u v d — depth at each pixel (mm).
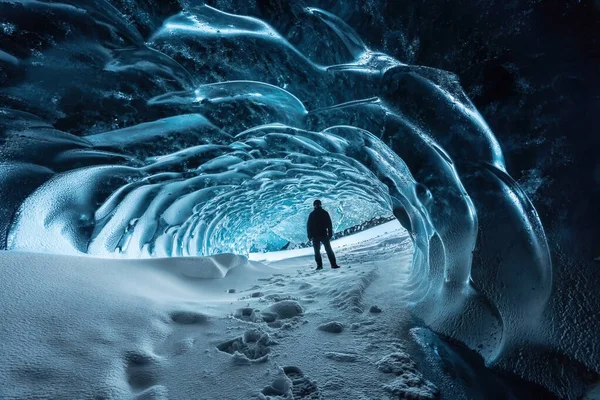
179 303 2773
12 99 3018
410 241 7781
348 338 2279
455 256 2744
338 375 1763
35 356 1606
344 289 3459
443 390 1683
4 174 3307
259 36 3191
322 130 3949
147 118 3740
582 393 1569
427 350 2121
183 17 3127
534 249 2061
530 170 2094
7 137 3211
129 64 3273
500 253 2229
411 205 3957
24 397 1370
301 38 3094
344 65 3031
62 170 3680
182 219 6457
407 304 3119
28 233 3400
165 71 3416
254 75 3455
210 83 3557
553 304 1876
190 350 1993
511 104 2143
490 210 2342
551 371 1714
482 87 2248
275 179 7316
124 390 1538
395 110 2969
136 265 3686
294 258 10086
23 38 2812
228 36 3246
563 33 1913
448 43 2354
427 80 2547
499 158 2242
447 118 2545
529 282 2035
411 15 2480
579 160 1919
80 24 2912
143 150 4090
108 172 4117
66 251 3771
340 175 6797
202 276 4410
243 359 1890
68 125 3400
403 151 3223
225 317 2574
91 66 3146
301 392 1602
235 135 4367
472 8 2197
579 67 1892
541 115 2035
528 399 1634
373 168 4500
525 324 1951
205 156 4801
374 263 5492
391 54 2699
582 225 1896
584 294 1793
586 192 1893
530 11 1988
